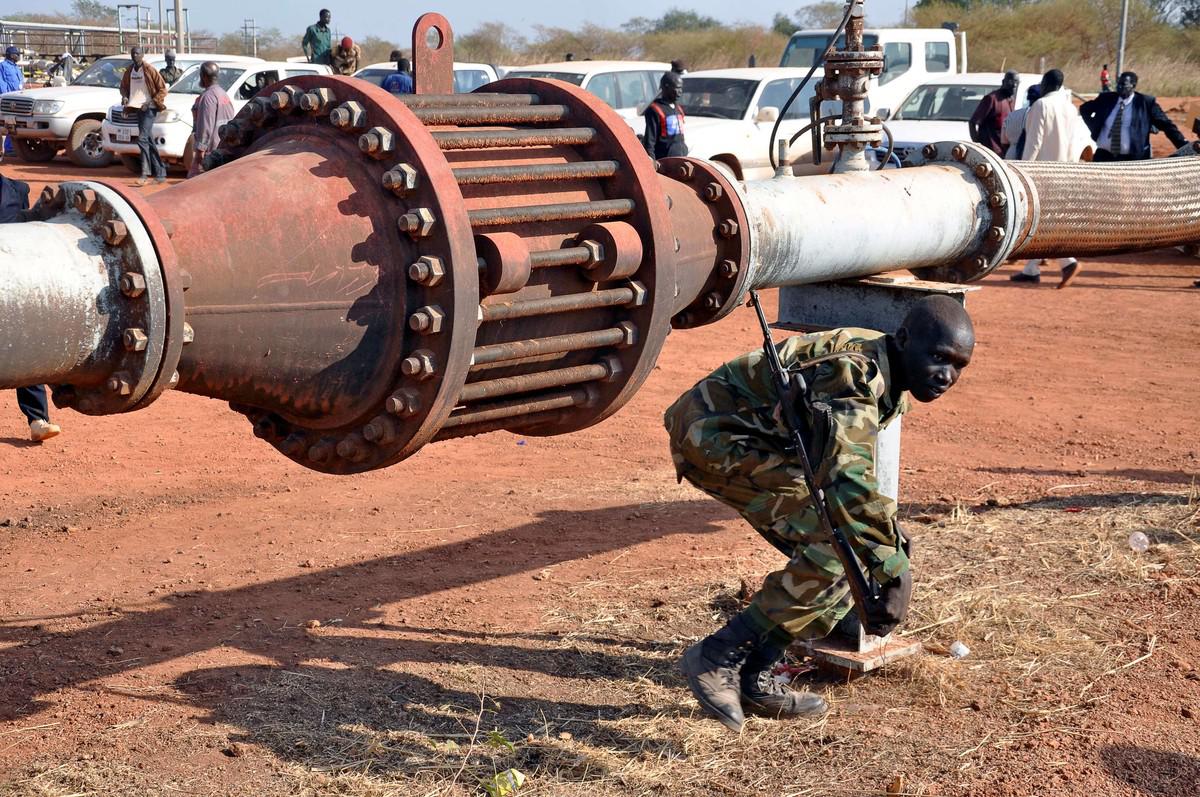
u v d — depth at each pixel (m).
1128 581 5.24
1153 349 10.25
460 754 3.85
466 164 3.17
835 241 4.33
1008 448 7.56
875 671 4.46
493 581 5.35
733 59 53.31
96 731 4.00
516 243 3.00
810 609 3.81
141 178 19.20
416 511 6.35
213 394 2.90
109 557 5.64
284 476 7.00
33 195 17.17
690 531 6.02
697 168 4.02
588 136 3.39
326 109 3.00
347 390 2.97
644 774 3.74
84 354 2.50
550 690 4.32
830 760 3.83
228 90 19.95
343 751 3.88
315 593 5.21
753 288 4.17
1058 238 5.16
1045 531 5.88
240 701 4.21
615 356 3.39
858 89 4.87
